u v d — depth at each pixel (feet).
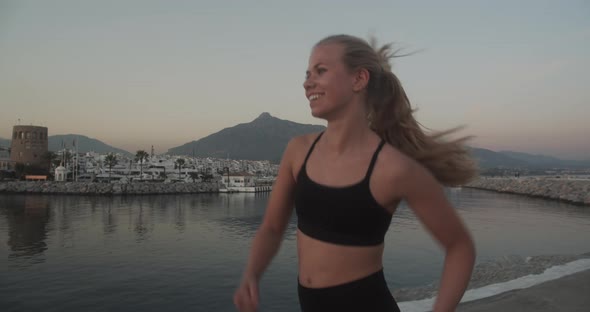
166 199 287.48
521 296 14.99
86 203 242.17
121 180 403.13
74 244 117.19
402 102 5.16
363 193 4.15
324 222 4.38
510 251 107.45
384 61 5.16
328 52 4.59
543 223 158.30
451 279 4.24
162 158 520.42
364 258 4.31
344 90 4.50
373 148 4.42
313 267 4.50
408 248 106.93
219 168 598.34
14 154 375.04
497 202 254.88
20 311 61.67
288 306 61.82
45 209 207.00
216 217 185.06
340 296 4.32
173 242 121.39
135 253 105.09
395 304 4.83
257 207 236.43
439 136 5.36
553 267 20.61
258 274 5.14
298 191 4.76
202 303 65.31
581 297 14.70
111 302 65.72
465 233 4.32
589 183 287.48
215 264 92.43
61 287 73.82
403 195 4.18
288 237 122.93
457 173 5.28
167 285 74.95
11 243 117.91
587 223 158.30
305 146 5.11
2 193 294.46
